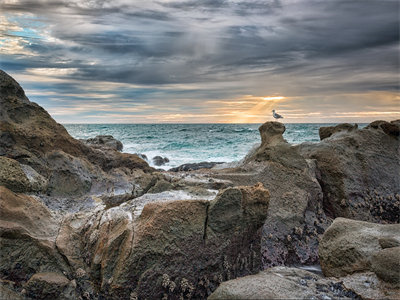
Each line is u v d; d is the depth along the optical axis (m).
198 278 6.09
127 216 6.32
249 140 35.41
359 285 5.03
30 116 8.76
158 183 8.25
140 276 5.65
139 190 8.55
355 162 10.62
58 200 7.37
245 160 11.98
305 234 8.58
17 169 6.99
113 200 8.04
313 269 7.82
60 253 5.95
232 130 52.81
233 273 6.54
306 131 48.81
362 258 5.77
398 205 10.33
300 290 4.74
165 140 37.00
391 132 11.89
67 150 8.99
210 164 17.98
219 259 6.30
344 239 6.23
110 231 6.17
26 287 5.37
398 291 4.74
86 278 5.85
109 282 5.66
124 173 9.42
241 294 4.49
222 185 8.45
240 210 6.53
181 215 6.10
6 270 5.57
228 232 6.41
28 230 5.94
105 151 10.49
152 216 5.91
